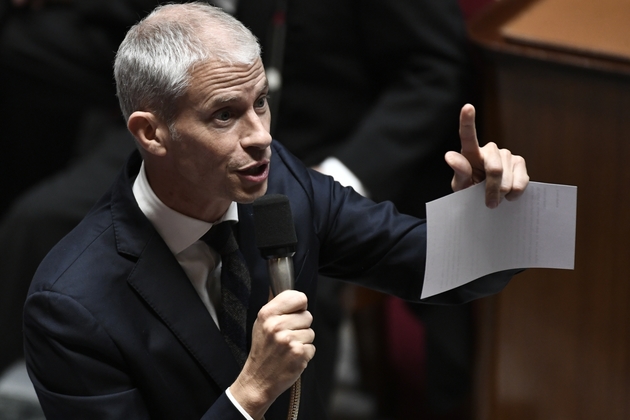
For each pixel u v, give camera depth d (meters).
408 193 11.81
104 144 13.68
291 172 7.24
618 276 9.84
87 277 6.29
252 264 6.81
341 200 7.38
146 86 6.10
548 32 9.95
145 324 6.38
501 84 10.21
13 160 16.81
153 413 6.50
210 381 6.49
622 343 9.92
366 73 11.80
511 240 6.92
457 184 6.83
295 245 6.45
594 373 10.17
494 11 10.83
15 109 16.19
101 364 6.22
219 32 6.04
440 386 12.67
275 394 6.05
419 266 7.20
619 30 9.63
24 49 14.23
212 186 6.26
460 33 11.41
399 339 14.37
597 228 9.87
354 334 14.62
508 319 10.59
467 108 6.38
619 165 9.60
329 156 11.75
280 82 11.73
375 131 11.38
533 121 10.08
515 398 10.75
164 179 6.43
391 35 11.41
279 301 5.97
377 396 14.55
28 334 6.34
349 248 7.29
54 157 16.89
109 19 13.56
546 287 10.27
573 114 9.77
